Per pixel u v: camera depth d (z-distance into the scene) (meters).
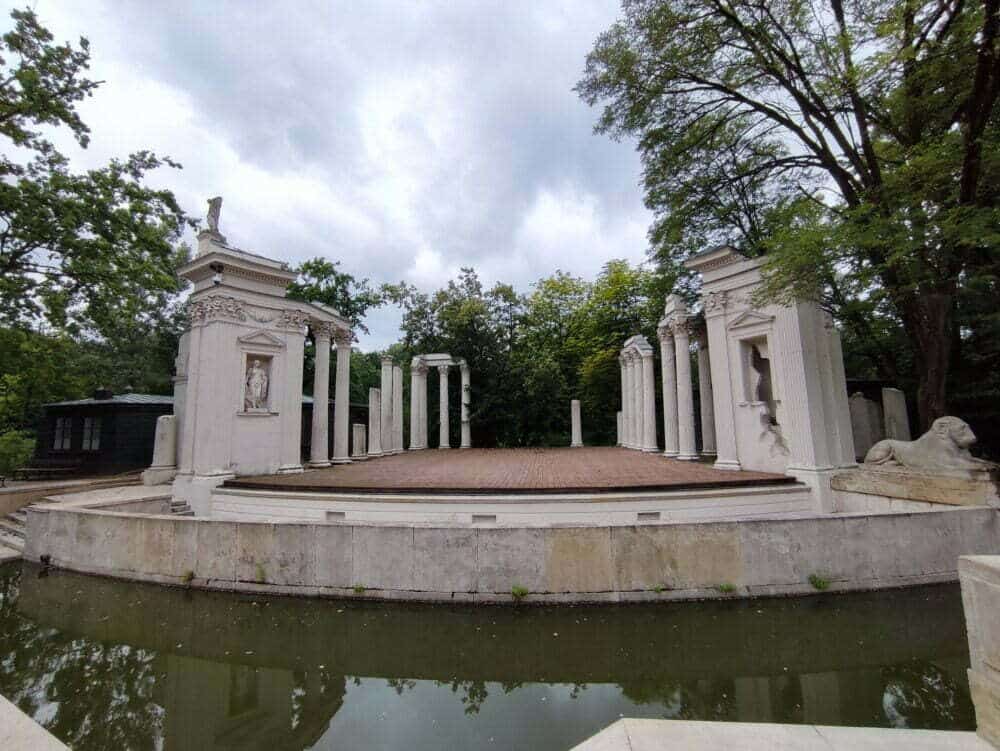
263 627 7.34
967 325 14.54
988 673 2.79
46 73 13.43
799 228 11.02
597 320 33.38
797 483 11.84
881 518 7.97
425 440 31.38
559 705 5.25
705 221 21.41
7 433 24.36
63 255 15.26
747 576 7.55
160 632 7.34
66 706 5.47
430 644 6.79
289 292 33.12
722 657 6.23
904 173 9.73
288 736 4.86
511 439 33.81
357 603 7.72
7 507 14.29
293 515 11.53
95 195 15.20
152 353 33.81
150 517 9.16
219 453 13.93
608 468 15.45
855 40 10.43
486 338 32.31
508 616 7.27
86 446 22.03
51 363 18.42
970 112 9.26
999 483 8.68
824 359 12.65
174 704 5.53
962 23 9.02
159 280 16.20
